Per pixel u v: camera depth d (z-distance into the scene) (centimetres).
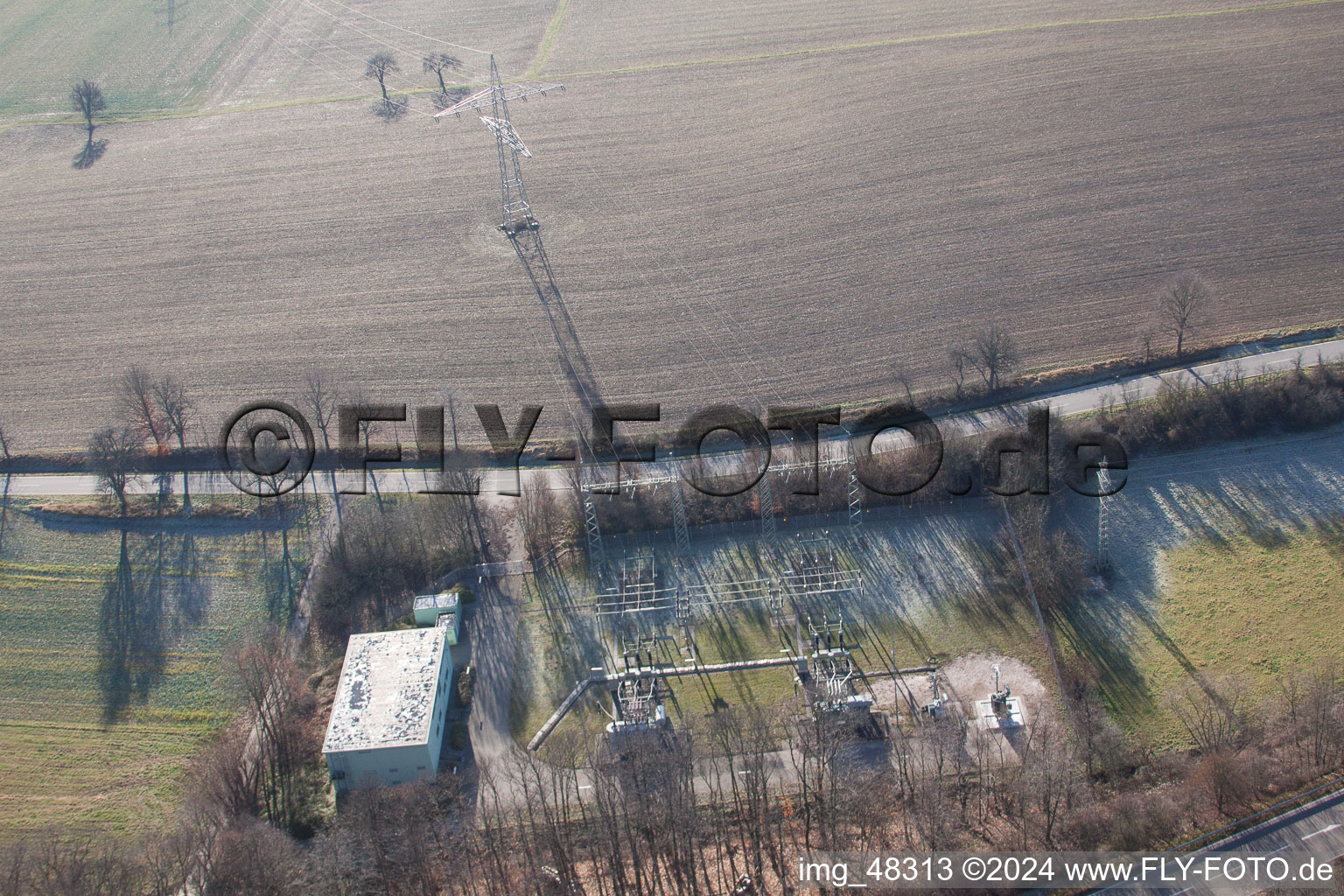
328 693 12531
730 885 10194
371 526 14462
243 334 19225
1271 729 11400
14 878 10231
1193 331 17312
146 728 12456
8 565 14538
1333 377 15612
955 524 14162
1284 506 14150
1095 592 13200
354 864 10319
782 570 13762
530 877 10338
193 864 10244
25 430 17188
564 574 13938
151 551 14662
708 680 12469
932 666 12450
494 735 12031
